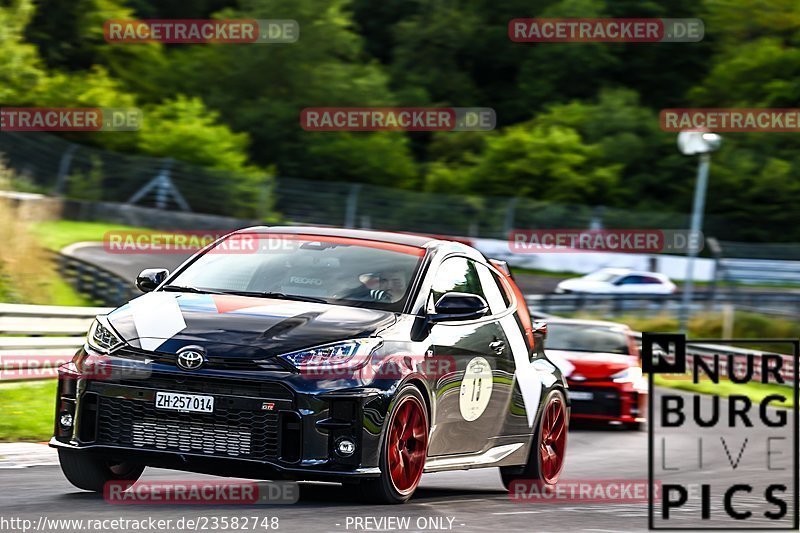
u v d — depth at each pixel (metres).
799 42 178.50
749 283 125.25
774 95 168.50
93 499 17.77
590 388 44.66
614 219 136.75
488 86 182.25
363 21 193.00
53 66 149.88
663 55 184.75
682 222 141.00
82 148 109.56
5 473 21.69
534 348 23.64
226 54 156.88
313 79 155.75
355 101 156.25
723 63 176.62
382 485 17.78
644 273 114.38
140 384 17.44
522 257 125.00
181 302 19.00
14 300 55.78
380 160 150.75
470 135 165.88
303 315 18.48
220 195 116.19
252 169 128.62
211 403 17.11
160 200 113.06
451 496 21.50
